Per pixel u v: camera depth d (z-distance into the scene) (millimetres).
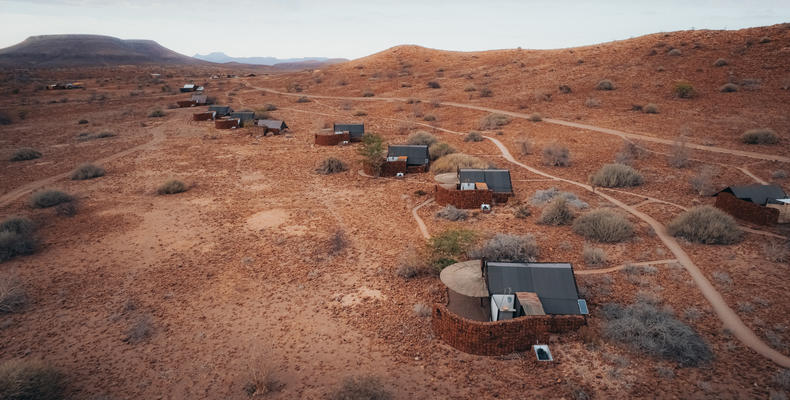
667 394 11188
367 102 83375
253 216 27656
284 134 56125
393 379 12609
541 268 15289
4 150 49312
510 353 13430
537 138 47156
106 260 21906
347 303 17094
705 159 34656
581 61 86688
